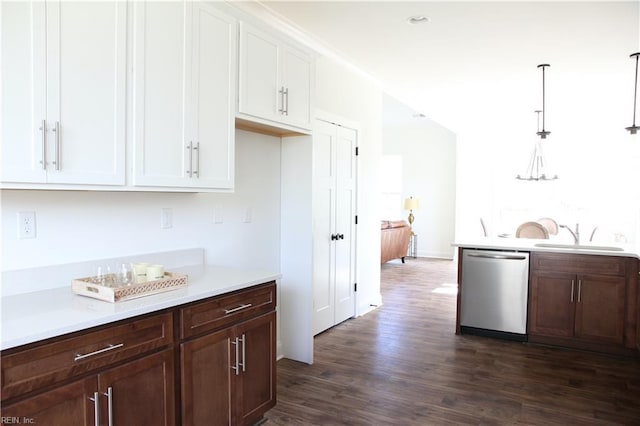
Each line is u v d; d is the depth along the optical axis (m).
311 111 3.37
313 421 2.59
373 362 3.55
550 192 8.48
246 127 3.10
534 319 4.07
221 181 2.46
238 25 2.58
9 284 1.90
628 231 7.86
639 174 4.99
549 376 3.29
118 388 1.67
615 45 3.79
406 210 10.04
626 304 3.73
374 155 5.28
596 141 8.09
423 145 9.91
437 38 3.67
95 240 2.23
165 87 2.13
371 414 2.68
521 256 4.09
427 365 3.50
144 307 1.75
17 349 1.37
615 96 5.74
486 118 7.45
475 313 4.27
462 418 2.63
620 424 2.57
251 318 2.36
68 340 1.50
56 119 1.70
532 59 4.20
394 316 4.94
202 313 2.04
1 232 1.88
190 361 1.97
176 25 2.18
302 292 3.56
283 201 3.64
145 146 2.04
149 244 2.52
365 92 4.98
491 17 3.23
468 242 4.55
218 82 2.44
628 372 3.39
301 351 3.57
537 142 8.06
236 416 2.24
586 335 3.87
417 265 8.59
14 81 1.57
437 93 5.63
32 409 1.41
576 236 4.32
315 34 3.60
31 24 1.62
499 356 3.72
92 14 1.82
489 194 9.02
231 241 3.13
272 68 2.88
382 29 3.49
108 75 1.88
